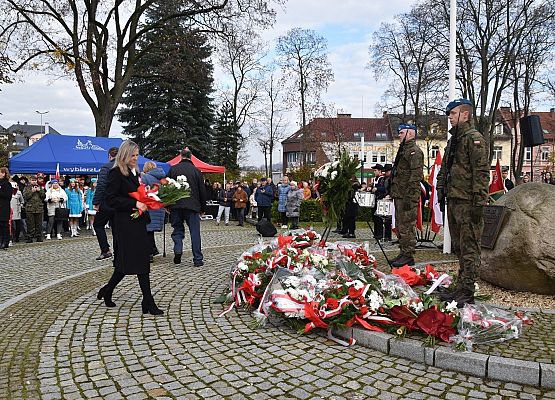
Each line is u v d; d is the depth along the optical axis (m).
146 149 34.56
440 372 4.08
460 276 5.81
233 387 3.82
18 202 14.02
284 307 5.13
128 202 5.70
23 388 3.83
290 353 4.55
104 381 3.94
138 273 5.75
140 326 5.38
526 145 8.16
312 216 21.45
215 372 4.11
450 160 5.84
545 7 27.52
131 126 34.84
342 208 8.27
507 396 3.63
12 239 14.17
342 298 4.96
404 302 4.82
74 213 15.60
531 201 6.42
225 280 7.79
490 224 6.82
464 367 4.05
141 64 31.81
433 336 4.41
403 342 4.42
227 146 42.16
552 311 5.50
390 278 5.57
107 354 4.54
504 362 3.90
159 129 34.25
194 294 6.87
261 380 3.95
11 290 7.33
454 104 5.81
